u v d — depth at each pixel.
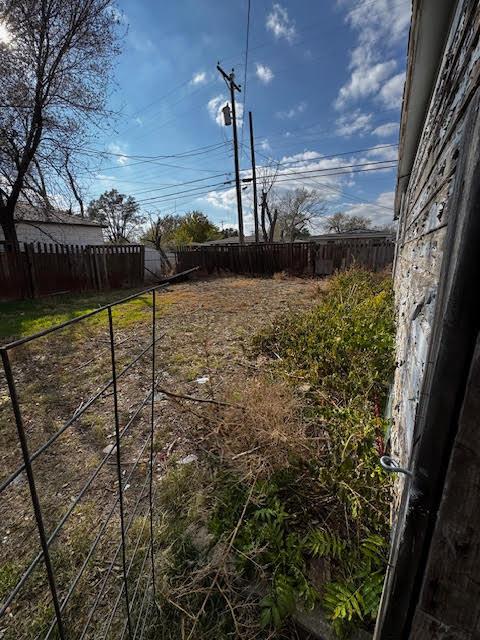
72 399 2.75
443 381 0.46
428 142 1.77
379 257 9.55
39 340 4.24
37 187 8.63
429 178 1.55
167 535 1.41
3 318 5.43
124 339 4.25
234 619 1.02
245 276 11.30
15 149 7.77
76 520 1.57
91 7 7.66
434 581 0.52
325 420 1.86
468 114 0.58
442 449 0.48
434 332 0.57
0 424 2.42
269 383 2.22
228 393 2.13
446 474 0.48
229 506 1.45
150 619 1.11
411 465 0.59
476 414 0.43
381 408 2.04
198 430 2.01
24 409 2.61
